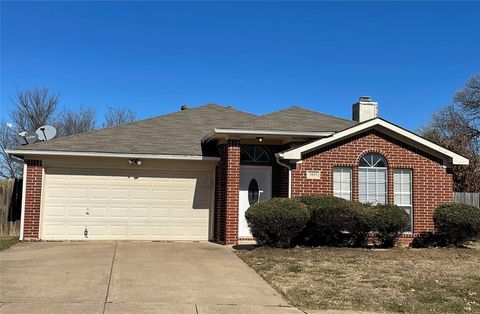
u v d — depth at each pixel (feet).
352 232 46.06
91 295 26.48
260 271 34.24
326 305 26.11
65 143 52.26
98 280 30.14
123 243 49.29
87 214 51.65
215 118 63.72
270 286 30.09
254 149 53.98
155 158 52.06
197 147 54.54
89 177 51.90
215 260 38.52
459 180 78.54
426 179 51.08
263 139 51.62
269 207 43.11
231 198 48.52
